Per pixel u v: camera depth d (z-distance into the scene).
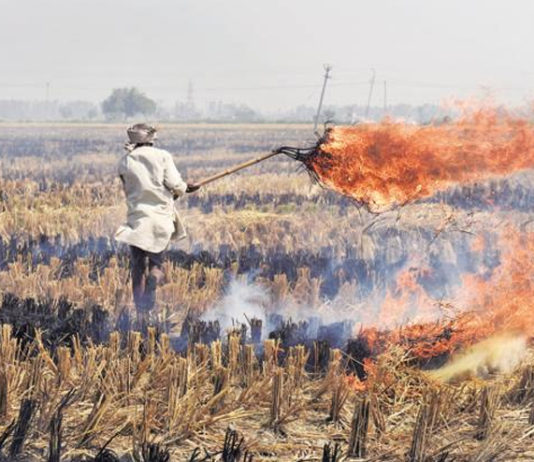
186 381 5.32
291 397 5.34
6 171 27.17
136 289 7.80
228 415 5.08
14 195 17.17
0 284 8.56
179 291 8.14
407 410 5.32
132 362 5.82
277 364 6.06
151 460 4.32
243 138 69.44
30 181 21.45
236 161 36.44
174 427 4.82
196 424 4.86
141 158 7.85
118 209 15.21
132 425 4.82
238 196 18.34
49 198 17.47
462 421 5.12
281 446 4.73
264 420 5.12
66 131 87.69
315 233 12.18
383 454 4.67
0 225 12.45
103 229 12.49
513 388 5.63
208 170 29.09
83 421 4.89
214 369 5.61
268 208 16.70
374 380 5.61
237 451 4.48
